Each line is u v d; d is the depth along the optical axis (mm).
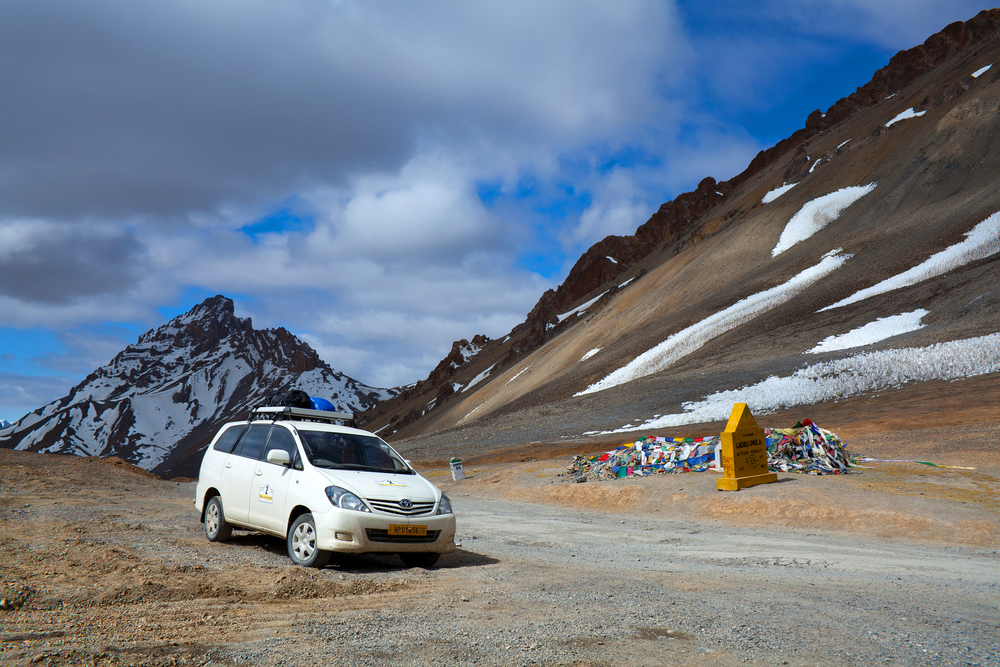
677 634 4422
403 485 7840
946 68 162000
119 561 6363
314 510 7340
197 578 5812
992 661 3936
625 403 55844
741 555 9094
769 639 4324
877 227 96500
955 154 103688
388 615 4867
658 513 15258
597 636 4320
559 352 136250
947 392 34750
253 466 8711
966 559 8922
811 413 37875
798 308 73000
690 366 65625
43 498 13359
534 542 10539
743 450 15711
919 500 12742
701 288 115375
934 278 63812
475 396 160500
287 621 4613
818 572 7520
